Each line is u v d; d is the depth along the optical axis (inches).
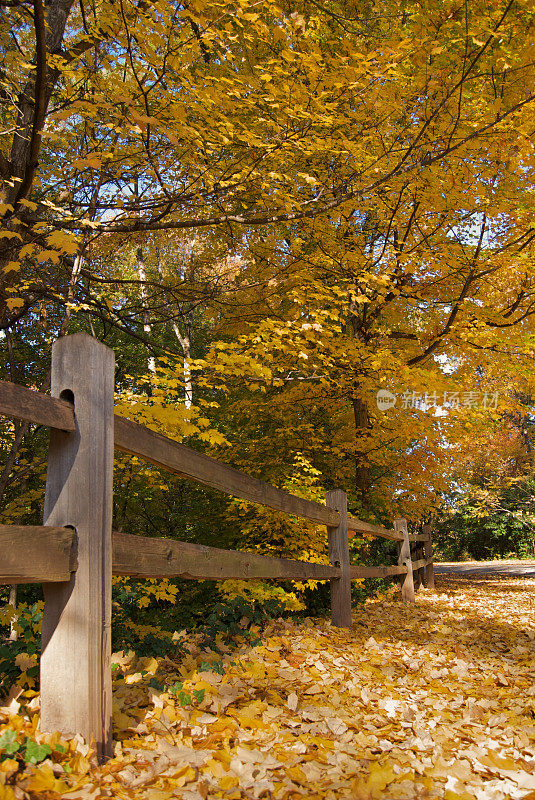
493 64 213.6
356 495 403.9
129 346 495.5
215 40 175.6
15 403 62.6
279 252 331.3
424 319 396.2
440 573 806.5
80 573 71.1
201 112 173.9
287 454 373.1
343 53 263.0
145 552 87.4
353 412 442.6
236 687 111.4
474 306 330.0
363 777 78.5
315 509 176.9
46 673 70.9
